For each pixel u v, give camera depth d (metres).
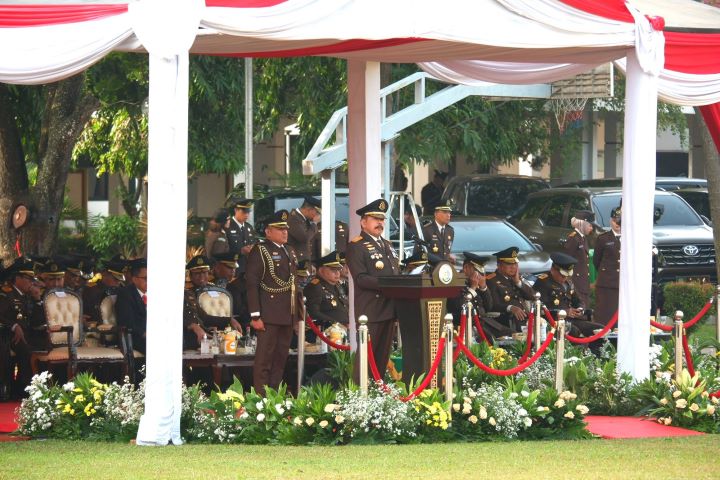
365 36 36.56
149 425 34.22
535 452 32.47
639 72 41.62
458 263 66.94
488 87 66.50
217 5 34.78
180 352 34.75
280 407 35.12
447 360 35.53
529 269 66.56
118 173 107.00
